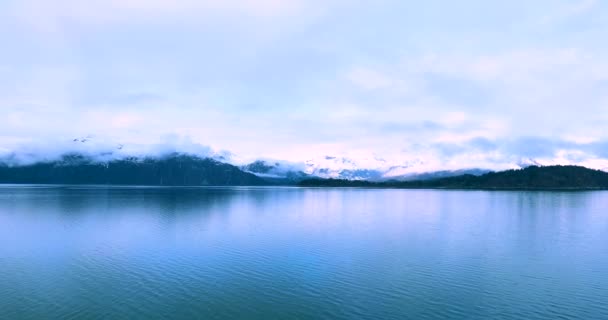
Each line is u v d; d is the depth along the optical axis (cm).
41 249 5091
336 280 3797
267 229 7025
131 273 3984
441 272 4100
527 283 3744
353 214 10056
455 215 9825
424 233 6612
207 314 2961
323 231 6800
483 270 4191
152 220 8194
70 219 8269
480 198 17962
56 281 3716
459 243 5681
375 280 3800
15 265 4281
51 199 15188
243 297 3309
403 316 2948
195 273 3991
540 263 4506
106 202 13588
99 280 3747
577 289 3584
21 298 3262
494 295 3409
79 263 4375
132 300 3231
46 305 3114
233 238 5991
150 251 5000
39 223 7569
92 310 3017
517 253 5009
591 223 8119
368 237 6175
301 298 3294
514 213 10388
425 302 3231
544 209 11638
